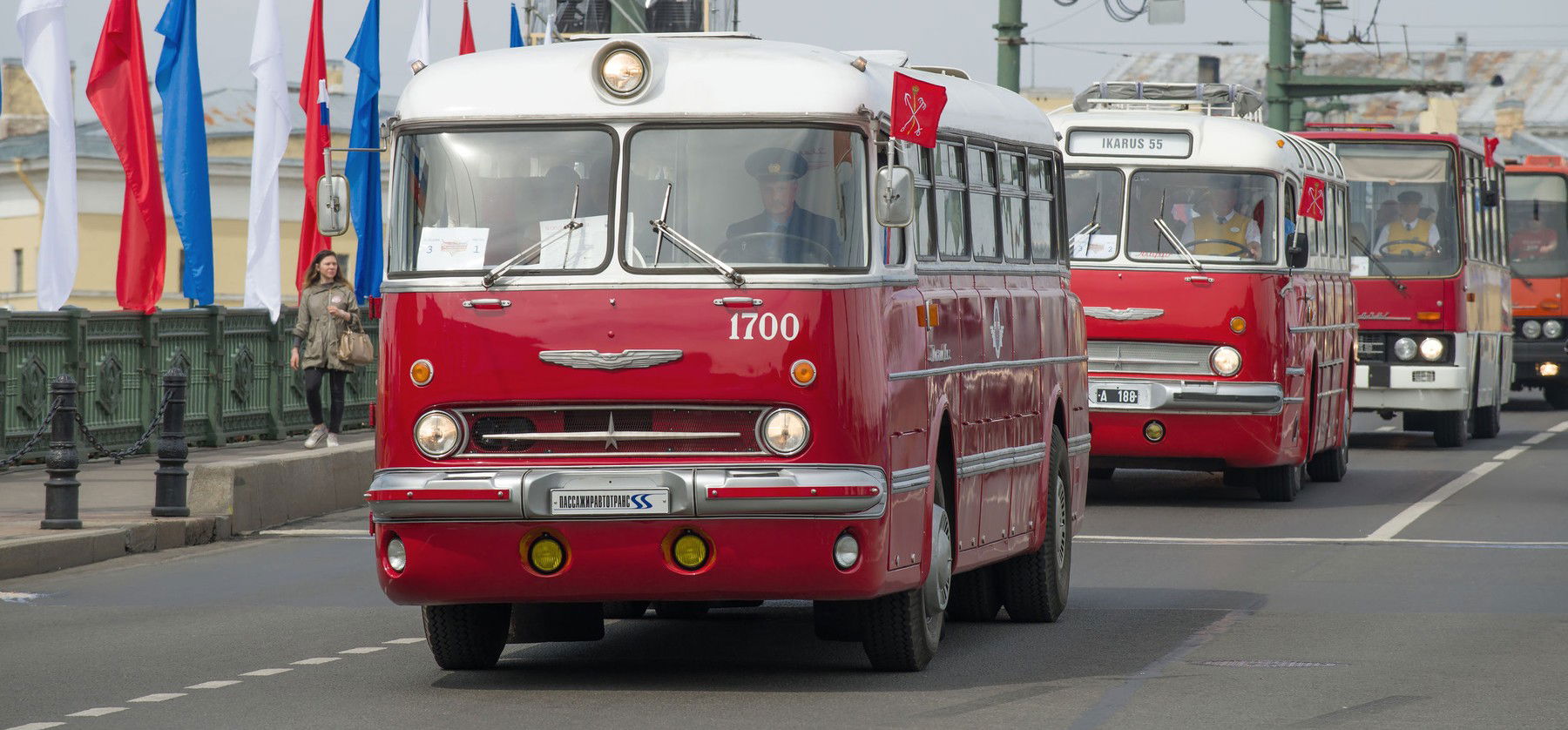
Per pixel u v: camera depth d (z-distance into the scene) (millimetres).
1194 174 37844
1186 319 37344
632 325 18062
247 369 48219
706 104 18406
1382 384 52656
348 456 38531
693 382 17969
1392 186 52938
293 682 19328
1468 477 44844
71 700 18250
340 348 44000
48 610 24828
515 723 17062
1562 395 76438
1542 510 37438
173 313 45219
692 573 17844
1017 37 55875
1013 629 23266
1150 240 37781
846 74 18625
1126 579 27703
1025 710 17719
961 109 21891
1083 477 26469
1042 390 24156
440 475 18109
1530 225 74188
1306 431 39625
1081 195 38094
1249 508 37906
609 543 17828
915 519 19094
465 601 18266
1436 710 17750
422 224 18641
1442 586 26781
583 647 21797
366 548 31812
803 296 18047
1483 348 56031
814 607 19766
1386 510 37344
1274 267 37625
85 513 33000
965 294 21125
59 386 30859
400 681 19391
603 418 18172
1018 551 22922
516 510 17812
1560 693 18672
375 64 53344
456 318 18281
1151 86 40688
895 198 18141
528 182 18531
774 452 17938
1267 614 24234
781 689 18859
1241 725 17031
